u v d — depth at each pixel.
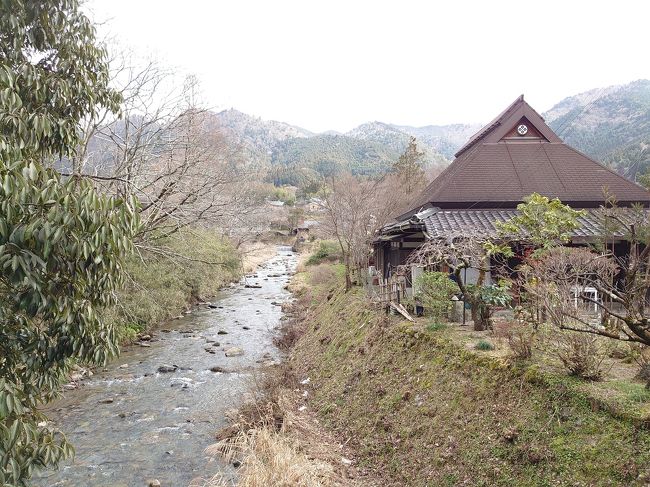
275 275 36.97
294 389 10.80
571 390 5.05
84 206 3.64
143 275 17.25
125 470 7.72
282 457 6.57
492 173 13.60
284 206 72.81
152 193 12.20
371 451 7.11
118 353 4.66
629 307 4.84
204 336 17.19
